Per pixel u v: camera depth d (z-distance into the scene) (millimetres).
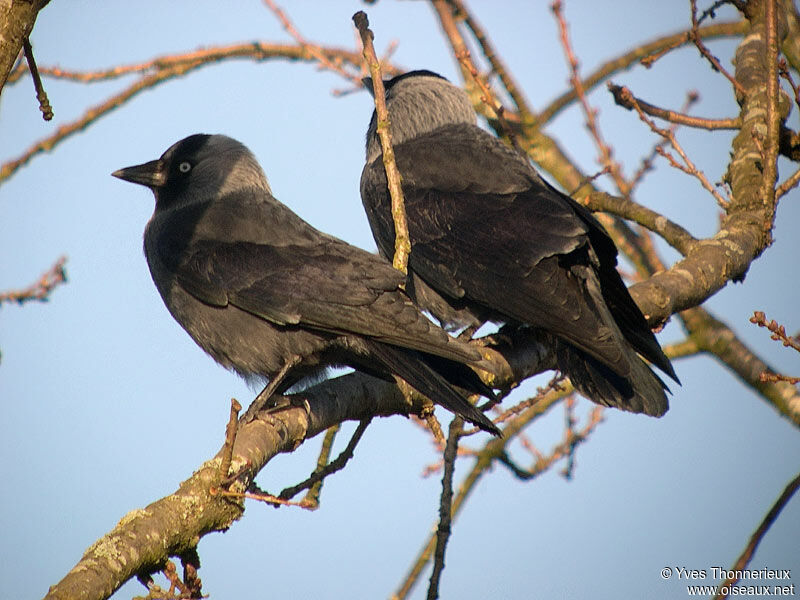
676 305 10578
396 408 9117
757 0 13500
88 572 5688
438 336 8711
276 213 10219
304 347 9445
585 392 9680
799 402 12383
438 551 8148
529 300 9812
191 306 9906
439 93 12219
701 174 11406
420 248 10734
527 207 10422
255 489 7711
